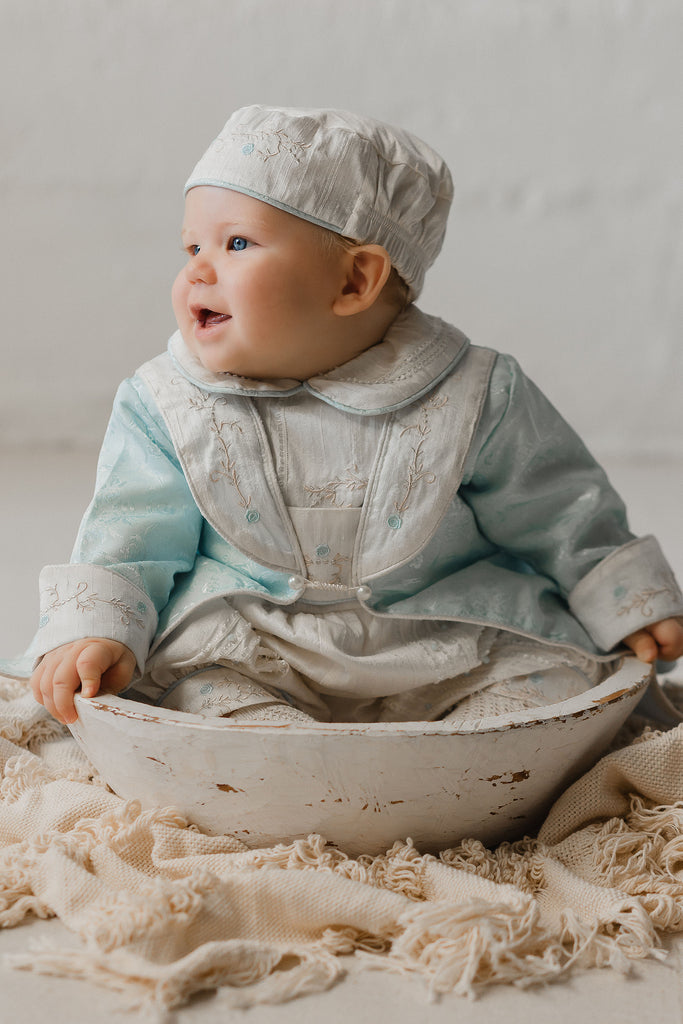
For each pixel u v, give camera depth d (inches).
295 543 44.3
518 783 40.4
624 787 43.4
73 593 41.7
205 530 46.2
